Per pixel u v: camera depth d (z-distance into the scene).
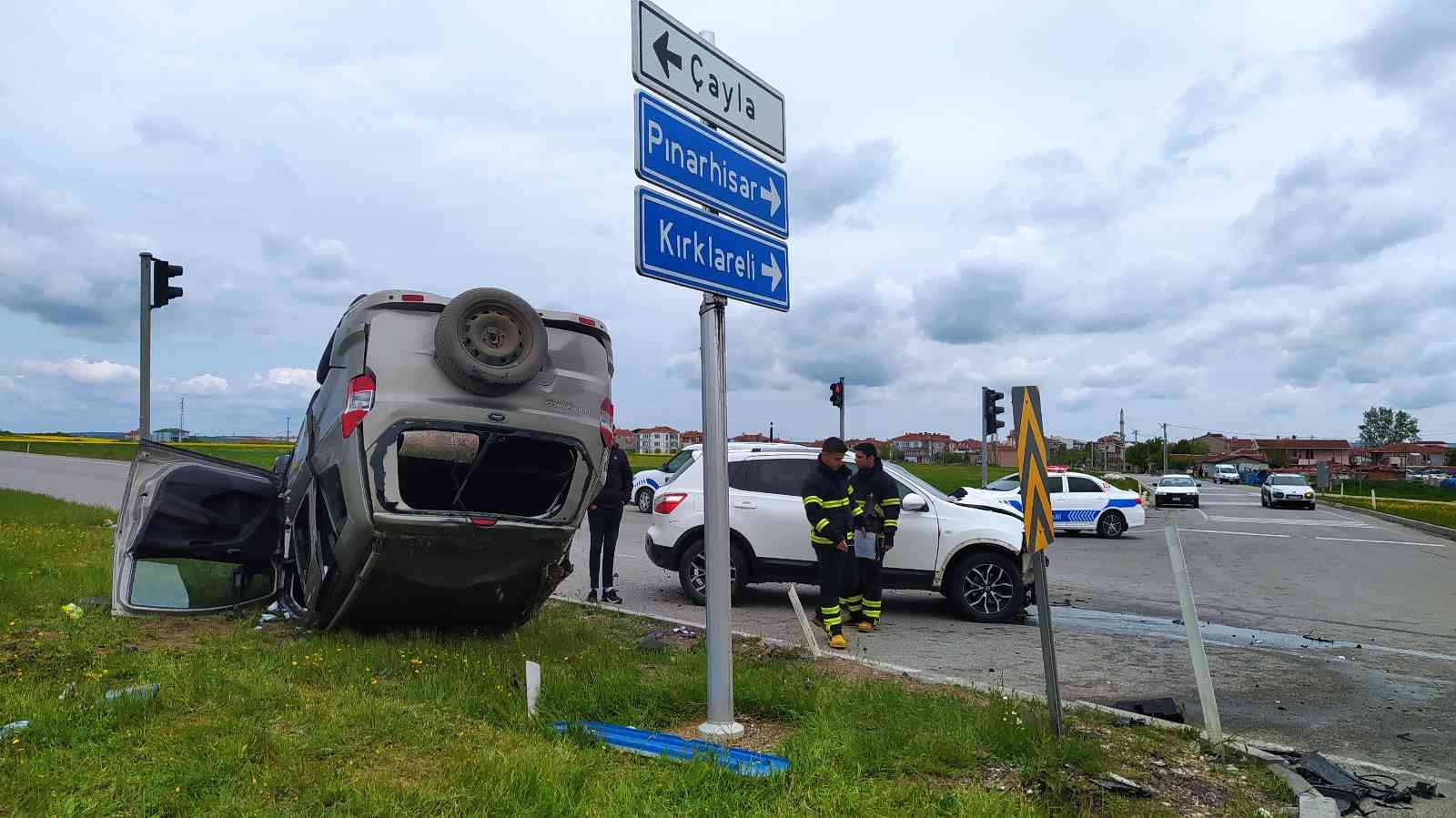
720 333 4.95
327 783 3.67
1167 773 4.49
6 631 6.09
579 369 6.51
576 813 3.57
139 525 7.24
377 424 5.87
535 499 7.23
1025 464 4.92
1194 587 13.00
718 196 5.03
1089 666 7.33
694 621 8.73
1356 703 6.38
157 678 5.02
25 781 3.49
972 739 4.65
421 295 6.05
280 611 7.37
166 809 3.39
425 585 6.33
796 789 3.92
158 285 11.38
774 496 10.07
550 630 7.24
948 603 10.57
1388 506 42.59
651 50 4.59
